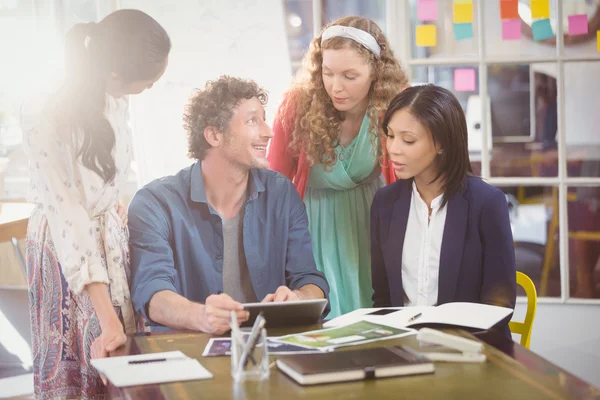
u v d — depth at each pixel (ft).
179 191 6.72
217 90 6.51
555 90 10.93
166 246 6.47
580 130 10.93
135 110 10.23
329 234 7.97
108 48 5.84
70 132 5.86
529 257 11.53
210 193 6.75
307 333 5.33
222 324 5.47
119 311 6.38
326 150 7.63
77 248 5.84
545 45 10.46
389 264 7.00
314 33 10.60
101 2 10.24
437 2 10.34
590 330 10.65
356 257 7.91
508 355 4.72
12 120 11.41
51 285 6.23
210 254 6.73
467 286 6.72
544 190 11.35
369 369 4.28
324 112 7.65
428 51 10.59
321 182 7.83
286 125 7.91
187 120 6.71
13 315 11.59
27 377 10.85
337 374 4.23
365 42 7.24
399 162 6.61
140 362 4.76
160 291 6.05
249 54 10.32
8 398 9.98
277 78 10.37
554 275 11.45
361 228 7.95
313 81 7.70
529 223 11.47
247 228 6.74
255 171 6.91
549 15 10.31
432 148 6.55
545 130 11.09
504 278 6.54
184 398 4.07
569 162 11.09
